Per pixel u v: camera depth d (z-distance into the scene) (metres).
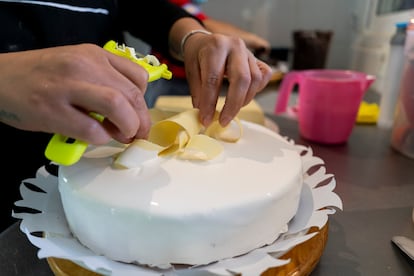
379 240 0.44
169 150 0.41
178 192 0.35
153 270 0.35
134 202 0.34
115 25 0.77
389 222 0.48
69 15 0.64
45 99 0.30
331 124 0.71
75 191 0.36
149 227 0.33
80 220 0.37
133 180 0.37
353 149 0.72
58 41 0.63
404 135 0.68
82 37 0.66
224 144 0.45
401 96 0.67
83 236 0.38
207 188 0.36
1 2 0.58
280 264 0.34
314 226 0.40
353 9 1.28
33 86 0.30
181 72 1.18
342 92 0.69
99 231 0.35
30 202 0.46
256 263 0.35
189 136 0.41
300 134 0.79
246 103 0.46
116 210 0.34
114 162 0.39
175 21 0.71
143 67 0.36
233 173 0.39
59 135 0.34
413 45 0.64
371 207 0.51
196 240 0.34
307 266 0.36
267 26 1.55
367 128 0.84
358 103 0.71
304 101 0.74
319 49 1.21
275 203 0.37
